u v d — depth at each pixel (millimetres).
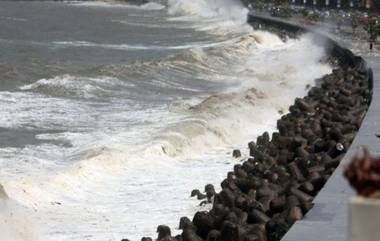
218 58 136000
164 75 114062
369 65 109188
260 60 142125
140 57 149375
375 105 73125
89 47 163875
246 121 77812
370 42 139000
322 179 45094
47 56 141500
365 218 13367
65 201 49469
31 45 161875
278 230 36781
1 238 41469
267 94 91938
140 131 70312
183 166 60188
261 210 42188
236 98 85250
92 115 80062
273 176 50906
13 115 78188
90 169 55562
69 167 55969
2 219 43406
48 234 43406
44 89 95000
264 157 58406
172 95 98562
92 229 44375
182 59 125312
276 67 129750
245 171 54375
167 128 69812
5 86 98625
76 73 108312
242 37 173625
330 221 35094
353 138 57875
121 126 73438
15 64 119938
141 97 94875
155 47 172500
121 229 44406
